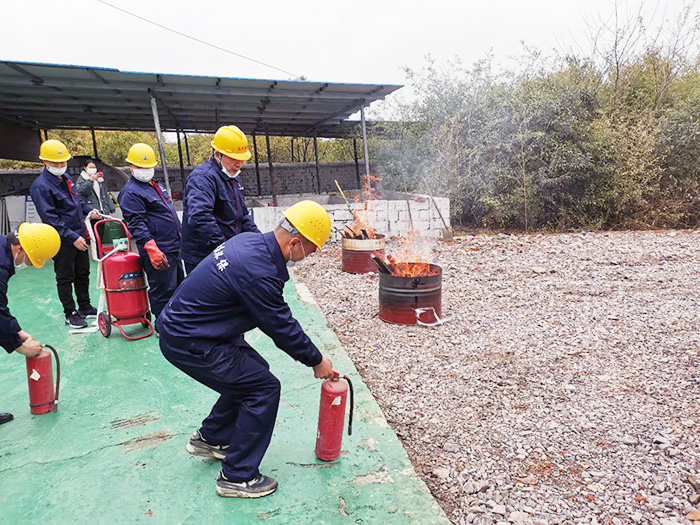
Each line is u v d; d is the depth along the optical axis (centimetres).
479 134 1246
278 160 1984
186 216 387
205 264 231
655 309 563
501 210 1189
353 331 505
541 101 1156
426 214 1007
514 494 265
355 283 689
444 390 380
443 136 1263
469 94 1281
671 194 1230
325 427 270
